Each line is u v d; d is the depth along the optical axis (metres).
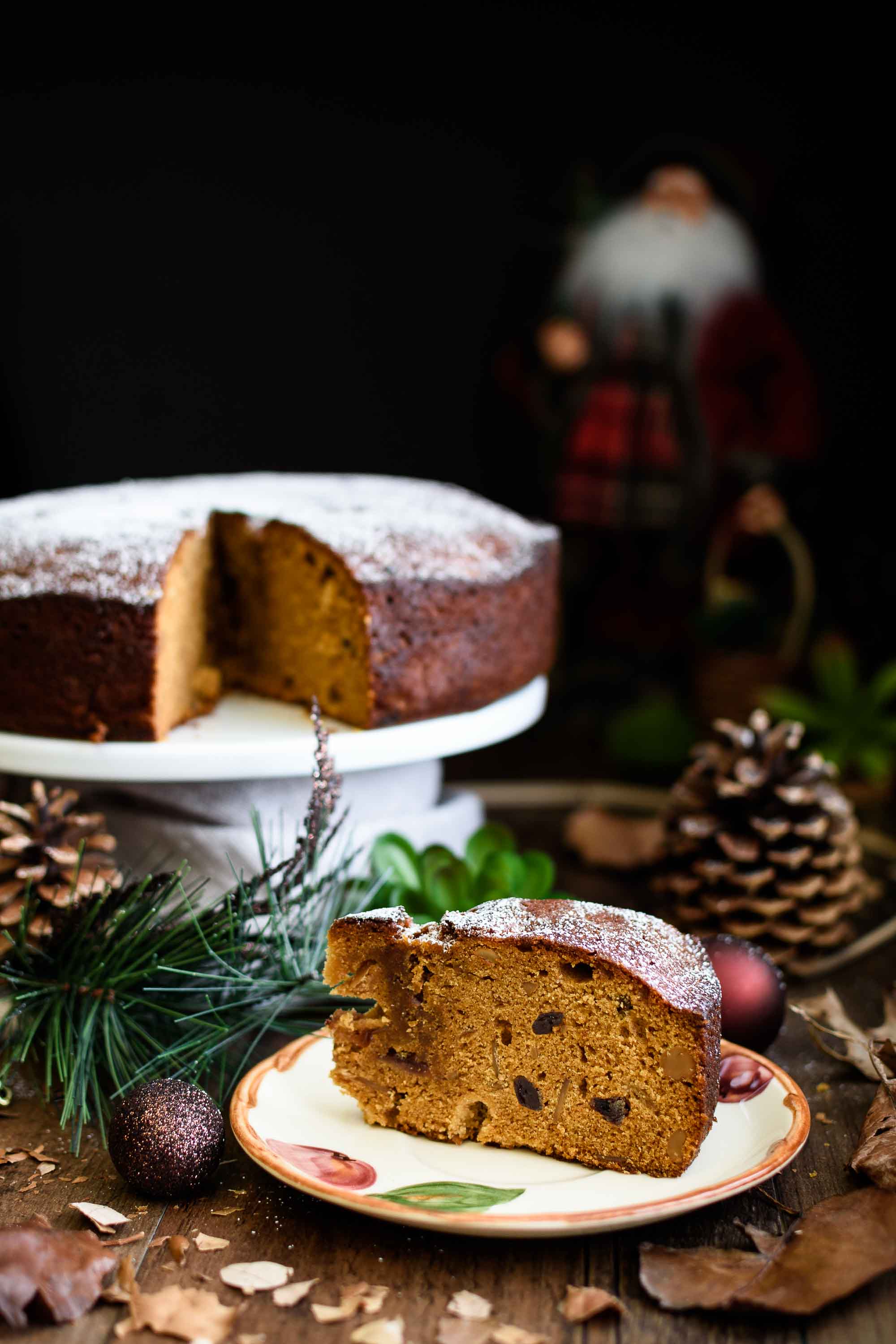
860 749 3.04
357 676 2.07
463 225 4.28
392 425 4.41
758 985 1.63
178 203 4.30
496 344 4.30
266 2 4.21
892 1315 1.21
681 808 2.02
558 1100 1.37
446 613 2.08
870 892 2.22
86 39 4.20
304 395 4.41
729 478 4.03
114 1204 1.37
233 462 4.45
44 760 1.94
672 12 4.13
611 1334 1.17
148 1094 1.38
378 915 1.42
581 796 2.90
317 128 4.26
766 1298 1.18
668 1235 1.31
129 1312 1.21
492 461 4.38
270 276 4.34
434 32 4.20
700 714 3.56
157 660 1.96
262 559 2.23
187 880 2.00
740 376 4.02
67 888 1.61
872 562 3.96
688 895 1.98
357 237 4.31
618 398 4.00
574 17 4.16
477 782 3.23
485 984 1.38
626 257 3.99
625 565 4.07
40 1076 1.65
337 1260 1.27
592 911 1.46
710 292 3.98
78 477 4.43
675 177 4.07
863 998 1.90
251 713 2.20
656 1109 1.33
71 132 4.25
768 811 1.95
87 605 1.95
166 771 1.91
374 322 4.36
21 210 4.27
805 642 3.89
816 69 4.08
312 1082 1.50
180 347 4.37
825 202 4.09
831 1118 1.56
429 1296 1.22
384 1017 1.42
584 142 4.20
